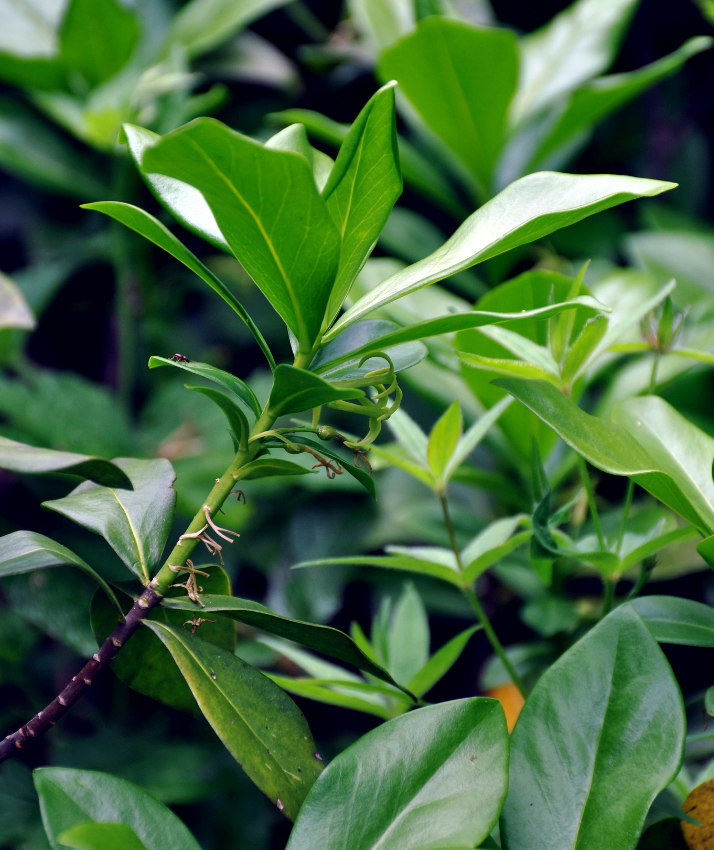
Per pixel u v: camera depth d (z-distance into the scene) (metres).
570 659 0.53
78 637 0.78
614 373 0.80
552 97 1.01
